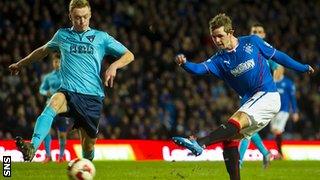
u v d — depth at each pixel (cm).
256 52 2398
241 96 2456
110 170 3319
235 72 2398
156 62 6178
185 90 5903
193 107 5831
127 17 6638
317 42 6950
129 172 3206
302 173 3247
